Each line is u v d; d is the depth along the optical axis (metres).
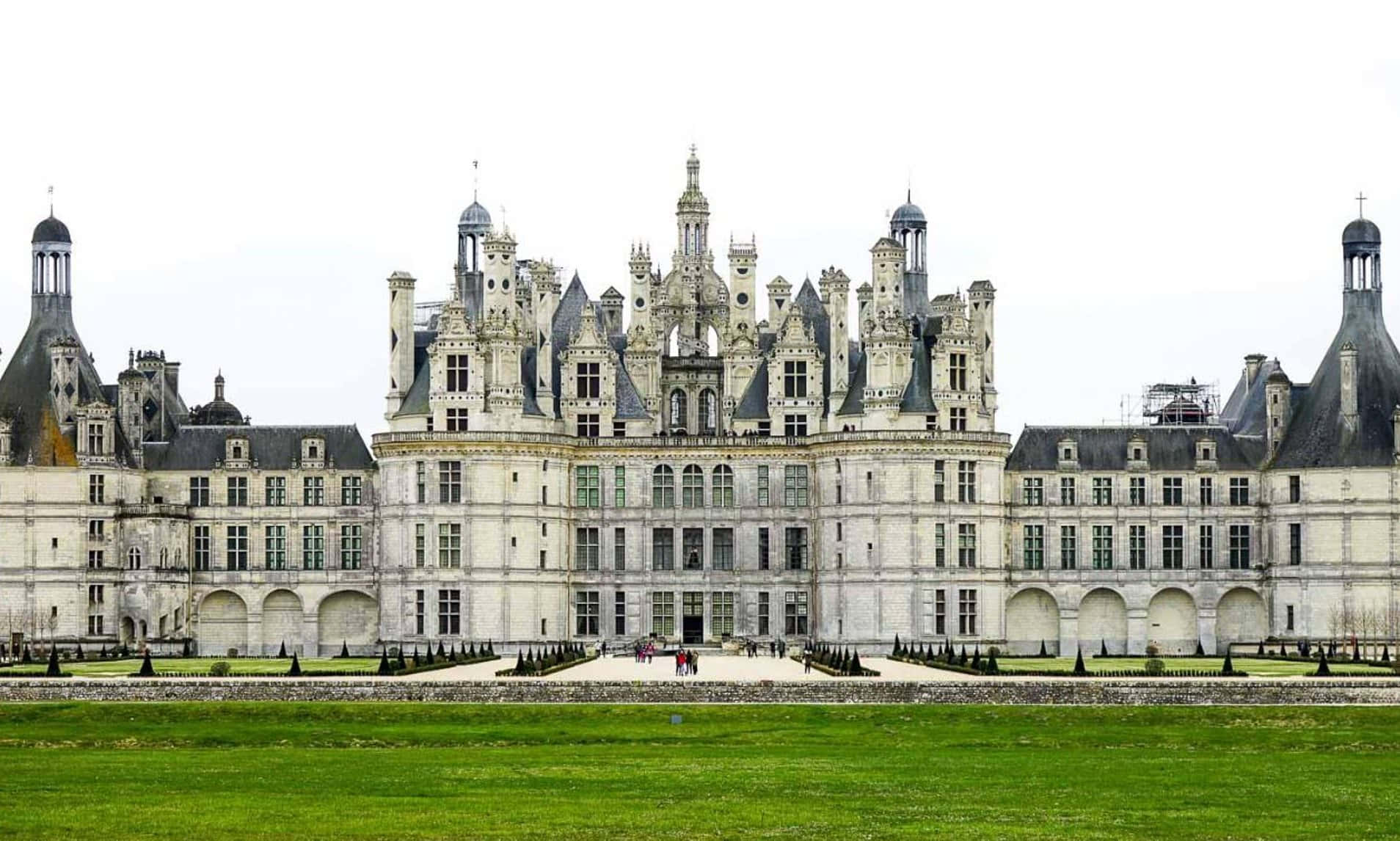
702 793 115.19
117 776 121.62
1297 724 144.62
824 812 108.94
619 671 182.25
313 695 158.62
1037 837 102.62
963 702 154.38
